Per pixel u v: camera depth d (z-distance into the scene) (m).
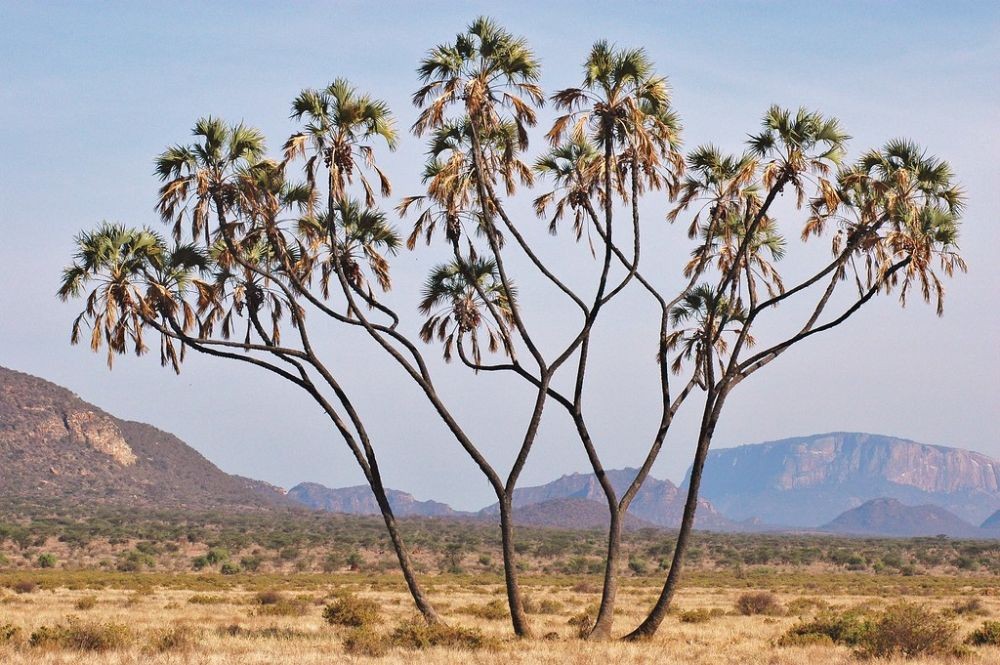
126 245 32.91
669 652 30.77
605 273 33.72
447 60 32.66
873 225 34.28
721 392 34.62
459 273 36.41
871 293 34.22
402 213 35.06
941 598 85.94
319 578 126.06
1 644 30.20
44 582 86.69
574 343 34.00
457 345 36.50
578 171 35.09
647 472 34.94
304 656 28.00
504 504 34.22
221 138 33.59
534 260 34.16
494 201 34.47
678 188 34.72
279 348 34.12
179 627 34.88
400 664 27.02
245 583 104.69
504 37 32.59
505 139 34.28
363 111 32.34
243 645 30.83
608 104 32.97
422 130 32.44
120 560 171.00
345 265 35.62
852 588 107.25
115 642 30.44
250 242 35.12
